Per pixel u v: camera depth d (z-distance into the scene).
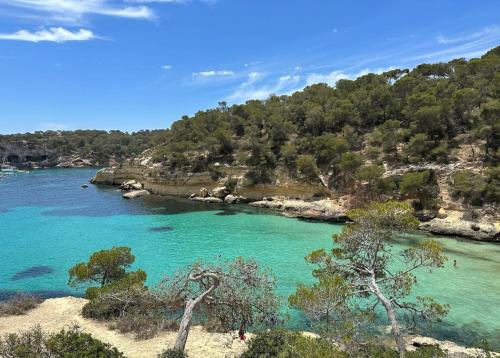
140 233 61.75
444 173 71.12
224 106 147.25
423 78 116.31
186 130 129.75
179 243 55.41
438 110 80.56
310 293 22.08
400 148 86.94
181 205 88.94
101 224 68.81
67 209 84.56
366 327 26.47
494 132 71.94
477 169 69.19
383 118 104.12
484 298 35.28
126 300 27.05
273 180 93.94
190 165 106.94
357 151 92.06
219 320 24.03
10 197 104.06
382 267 25.67
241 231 62.75
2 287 38.09
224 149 109.38
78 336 16.47
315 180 88.50
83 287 37.72
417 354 17.83
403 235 59.66
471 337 28.27
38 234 61.31
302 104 116.94
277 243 55.12
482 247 53.00
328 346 17.45
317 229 64.00
